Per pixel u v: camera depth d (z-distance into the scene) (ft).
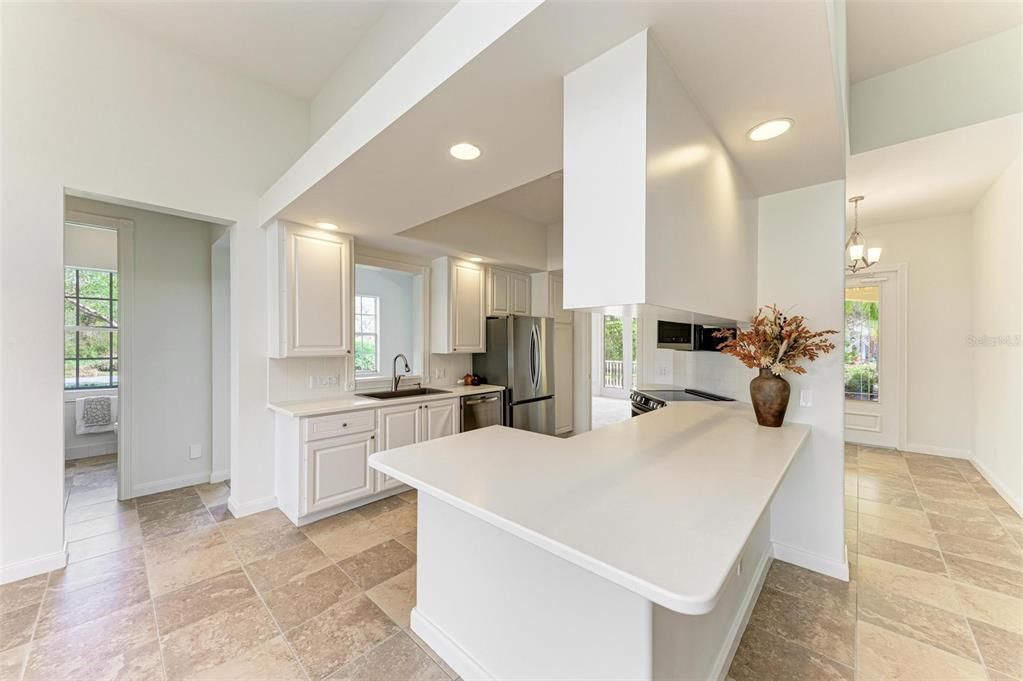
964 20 8.00
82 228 14.48
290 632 6.03
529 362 15.38
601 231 4.06
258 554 8.21
